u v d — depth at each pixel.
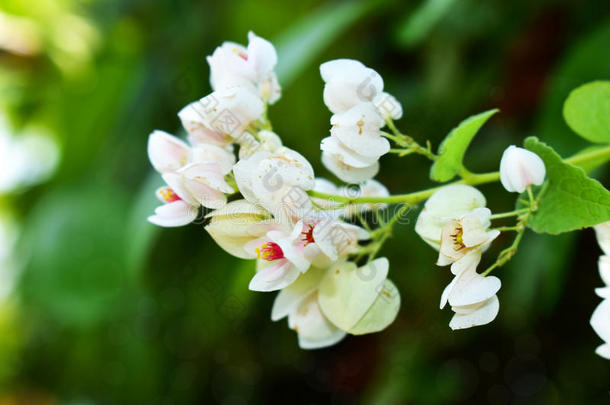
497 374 0.41
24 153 0.56
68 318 0.43
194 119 0.29
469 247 0.27
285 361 0.44
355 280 0.28
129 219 0.42
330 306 0.29
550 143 0.36
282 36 0.39
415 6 0.39
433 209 0.28
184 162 0.29
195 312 0.44
